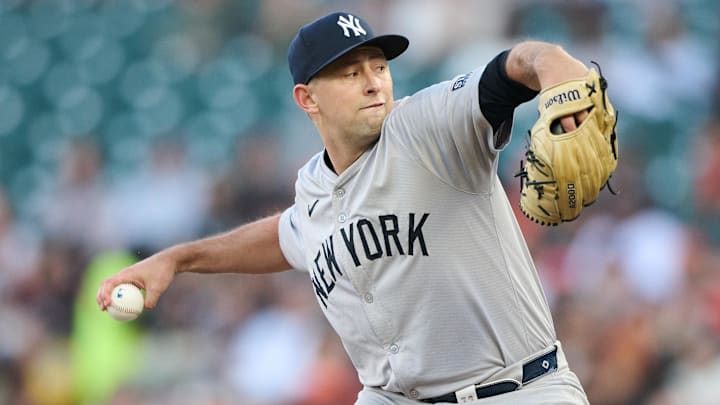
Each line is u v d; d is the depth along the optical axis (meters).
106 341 36.09
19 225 46.88
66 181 45.91
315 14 48.94
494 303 12.76
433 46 44.66
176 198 43.19
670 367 27.84
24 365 37.88
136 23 52.88
